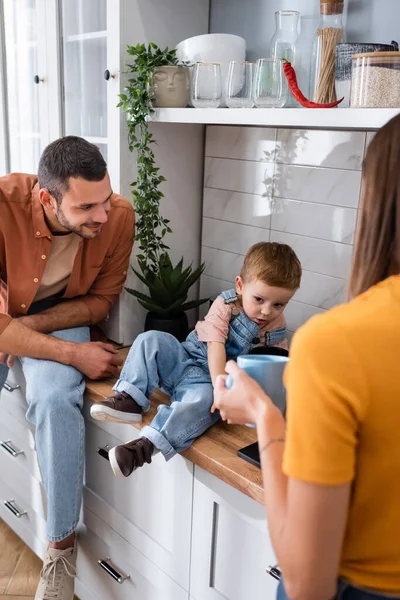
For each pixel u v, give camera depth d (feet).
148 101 6.03
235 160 6.57
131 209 6.17
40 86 7.20
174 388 5.33
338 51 4.96
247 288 5.22
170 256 6.99
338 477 2.03
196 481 4.70
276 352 5.04
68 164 5.19
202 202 7.09
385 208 2.25
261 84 5.33
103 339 6.75
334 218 5.80
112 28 5.97
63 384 5.49
